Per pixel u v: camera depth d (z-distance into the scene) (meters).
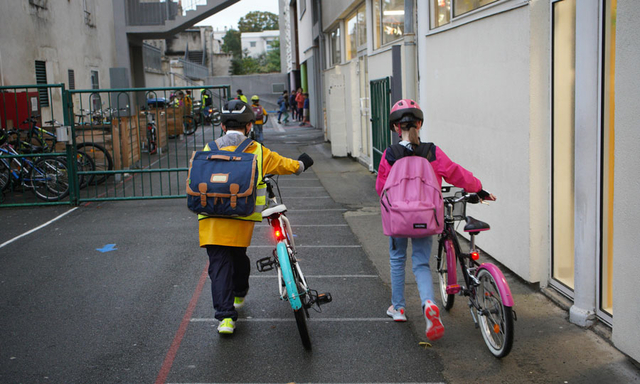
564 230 4.77
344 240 7.00
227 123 4.19
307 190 10.52
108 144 11.39
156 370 3.81
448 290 4.18
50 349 4.14
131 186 11.35
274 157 4.12
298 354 4.01
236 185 3.88
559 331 4.23
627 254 3.62
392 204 3.76
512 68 5.13
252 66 84.00
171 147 18.48
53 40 15.20
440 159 3.89
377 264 6.02
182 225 7.92
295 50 36.88
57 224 8.11
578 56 4.14
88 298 5.16
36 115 10.80
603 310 4.18
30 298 5.17
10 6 12.66
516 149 5.14
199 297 5.15
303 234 7.32
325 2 18.42
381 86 11.00
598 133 4.04
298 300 3.86
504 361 3.82
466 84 6.34
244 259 4.57
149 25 21.66
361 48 13.46
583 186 4.18
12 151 9.67
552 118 4.76
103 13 19.98
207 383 3.64
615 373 3.60
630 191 3.55
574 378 3.57
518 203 5.16
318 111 26.48
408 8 8.63
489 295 3.88
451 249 4.16
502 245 5.59
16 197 10.18
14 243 7.11
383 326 4.46
